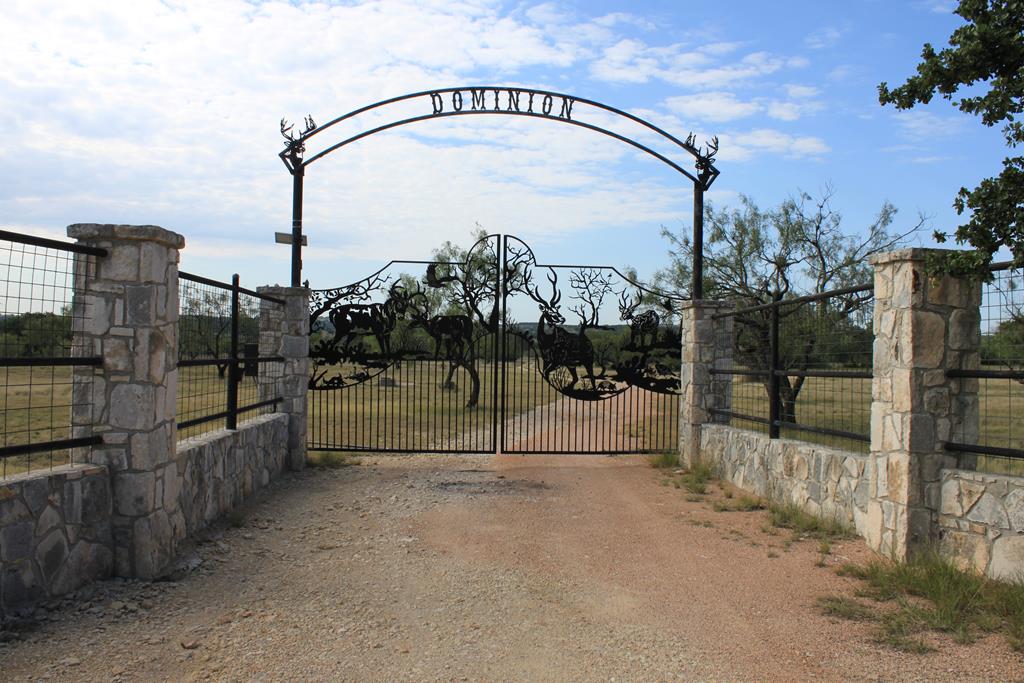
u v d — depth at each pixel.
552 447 13.77
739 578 5.75
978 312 5.87
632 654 4.31
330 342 11.23
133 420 5.29
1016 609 4.64
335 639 4.45
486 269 11.67
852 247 16.33
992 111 5.32
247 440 8.31
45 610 4.59
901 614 4.80
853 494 6.71
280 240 10.87
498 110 10.96
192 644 4.26
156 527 5.42
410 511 8.02
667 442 15.03
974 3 5.50
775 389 8.43
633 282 11.35
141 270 5.30
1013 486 5.09
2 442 10.48
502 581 5.67
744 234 16.66
